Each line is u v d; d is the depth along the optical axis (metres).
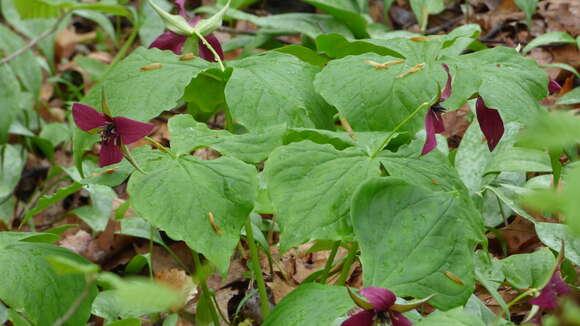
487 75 0.99
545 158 1.19
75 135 1.00
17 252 0.93
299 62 1.02
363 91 0.97
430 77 0.97
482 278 0.92
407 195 0.88
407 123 0.95
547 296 0.83
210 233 0.87
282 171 0.90
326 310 0.84
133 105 0.98
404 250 0.87
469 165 1.23
